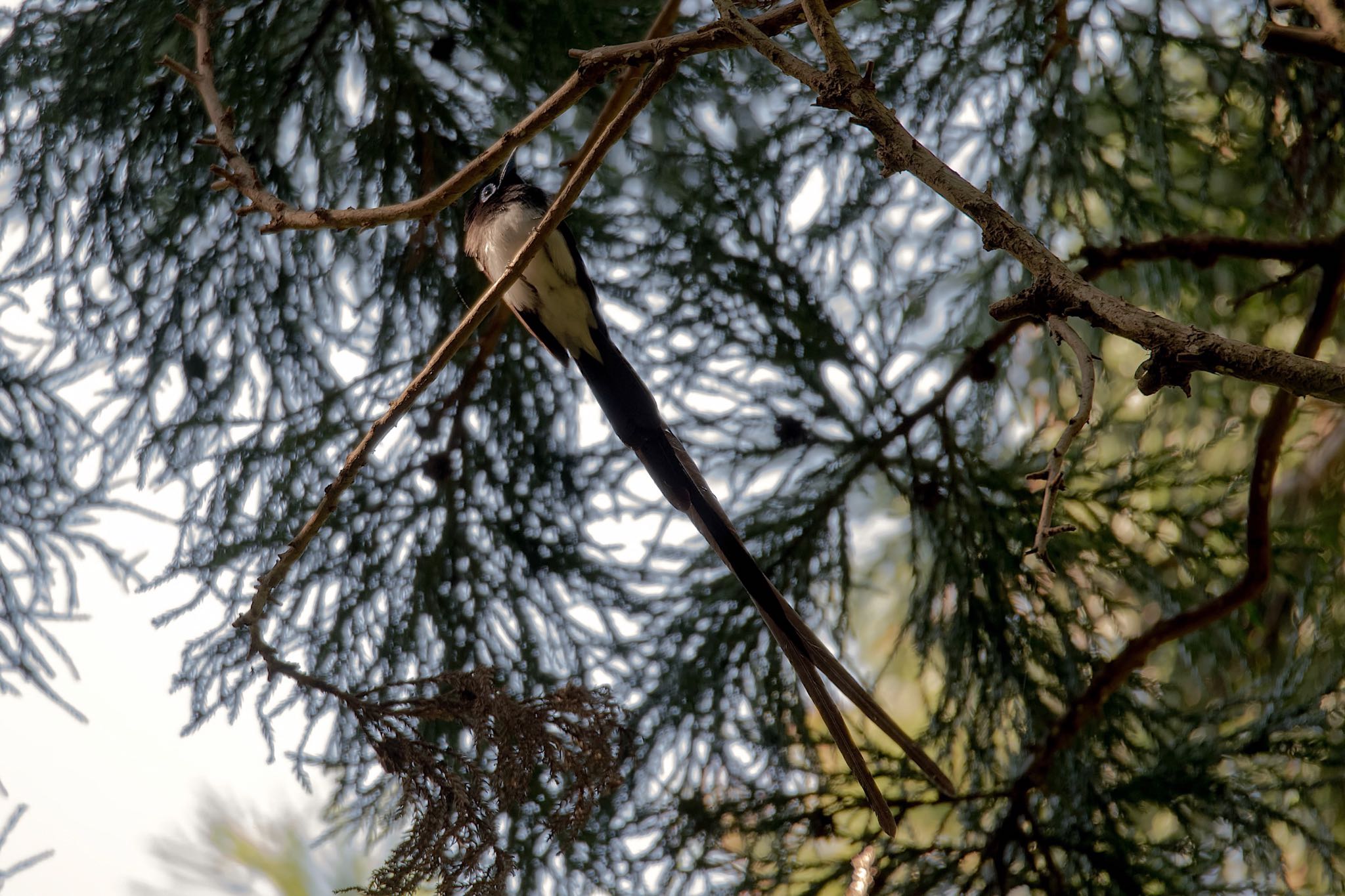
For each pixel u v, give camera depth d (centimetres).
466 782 639
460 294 770
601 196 771
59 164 746
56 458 739
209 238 753
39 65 745
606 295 782
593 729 580
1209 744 700
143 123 746
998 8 761
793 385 784
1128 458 751
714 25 500
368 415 770
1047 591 748
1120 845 692
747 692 758
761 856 729
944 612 764
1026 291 344
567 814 593
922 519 775
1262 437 689
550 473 784
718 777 745
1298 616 735
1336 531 762
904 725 827
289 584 746
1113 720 726
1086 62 754
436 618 765
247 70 749
